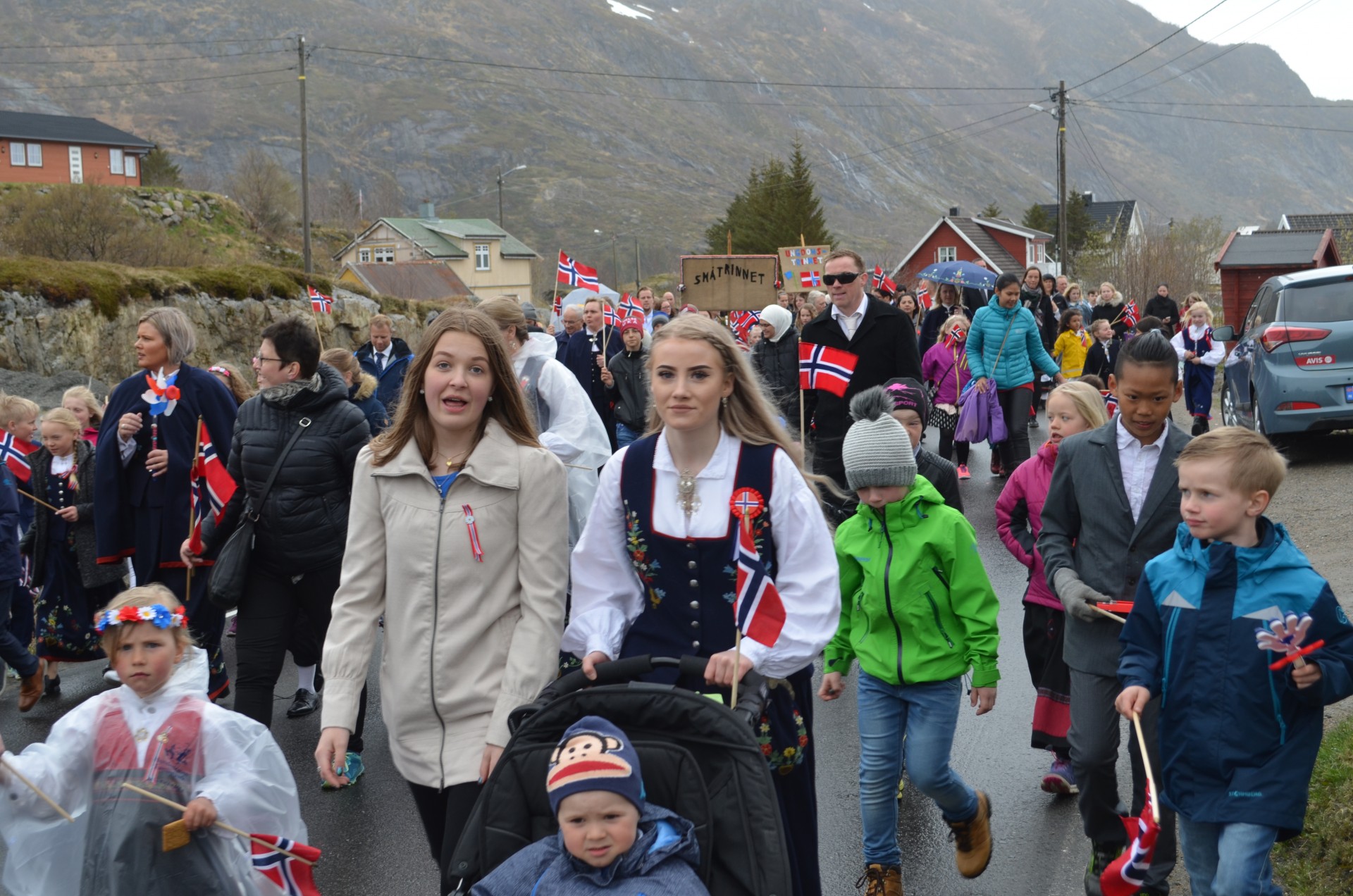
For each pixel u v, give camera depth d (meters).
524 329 5.93
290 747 6.05
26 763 3.61
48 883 3.68
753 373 3.40
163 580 6.20
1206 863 3.48
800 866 3.32
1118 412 4.32
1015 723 6.14
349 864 4.81
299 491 5.19
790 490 3.26
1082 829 4.89
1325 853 4.20
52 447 7.05
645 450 3.37
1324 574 7.98
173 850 3.65
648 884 2.66
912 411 5.64
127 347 16.30
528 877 2.74
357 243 75.69
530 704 3.05
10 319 14.87
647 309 20.45
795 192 64.56
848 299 7.21
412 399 3.59
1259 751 3.28
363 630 3.58
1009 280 11.98
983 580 4.26
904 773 5.55
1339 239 36.97
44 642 7.00
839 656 4.54
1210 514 3.33
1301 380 11.65
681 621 3.30
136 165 71.19
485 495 3.53
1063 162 40.59
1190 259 49.22
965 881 4.51
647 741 2.89
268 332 5.33
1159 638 3.51
